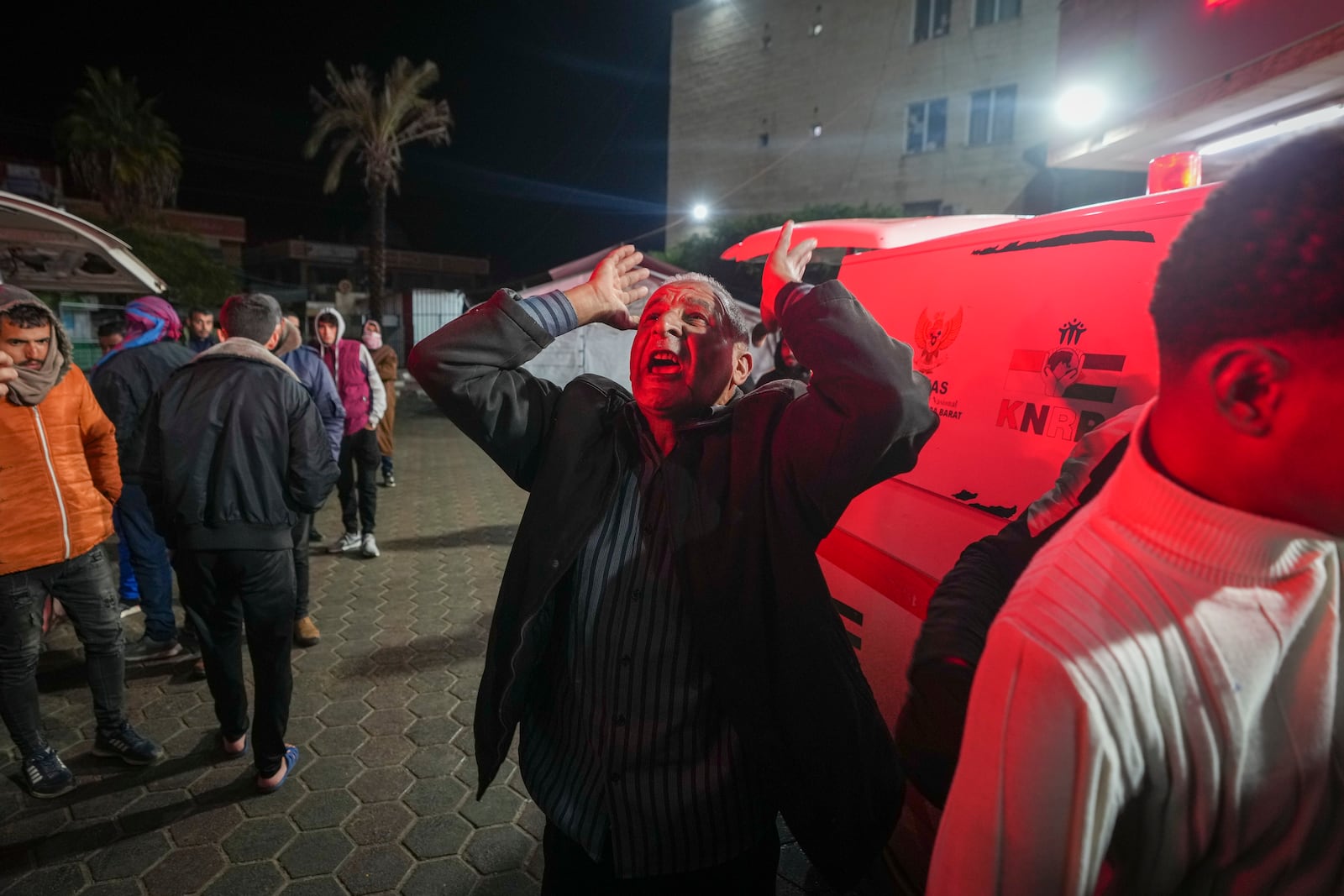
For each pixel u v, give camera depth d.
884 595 1.96
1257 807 0.68
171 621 3.94
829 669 1.26
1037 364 1.74
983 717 0.72
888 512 2.04
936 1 19.25
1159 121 3.90
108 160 24.23
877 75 20.38
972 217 3.18
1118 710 0.64
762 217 21.12
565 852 1.46
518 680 1.37
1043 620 0.67
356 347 5.49
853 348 1.19
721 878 1.40
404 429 13.11
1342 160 0.57
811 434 1.22
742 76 23.27
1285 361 0.57
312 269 41.47
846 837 1.30
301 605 4.06
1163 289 0.67
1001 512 1.71
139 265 5.13
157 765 3.01
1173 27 4.02
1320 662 0.68
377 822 2.70
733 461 1.31
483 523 6.70
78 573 2.81
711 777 1.34
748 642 1.26
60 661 3.87
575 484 1.37
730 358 1.39
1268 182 0.60
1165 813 0.67
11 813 2.71
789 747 1.27
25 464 2.60
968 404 1.91
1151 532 0.66
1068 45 5.06
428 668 3.85
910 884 1.80
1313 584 0.66
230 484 2.62
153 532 3.82
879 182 20.66
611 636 1.35
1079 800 0.65
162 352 4.11
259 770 2.83
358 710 3.45
